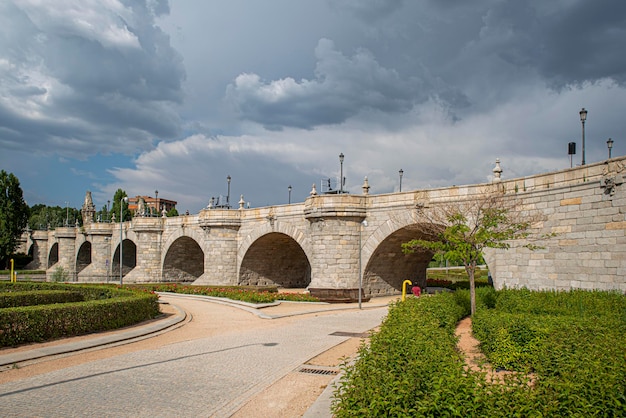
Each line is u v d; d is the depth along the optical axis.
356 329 23.56
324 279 43.47
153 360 16.52
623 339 12.14
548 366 11.73
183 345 19.45
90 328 22.53
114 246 87.88
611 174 25.28
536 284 29.66
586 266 26.62
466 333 22.36
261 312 31.84
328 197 43.66
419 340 10.57
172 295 48.00
